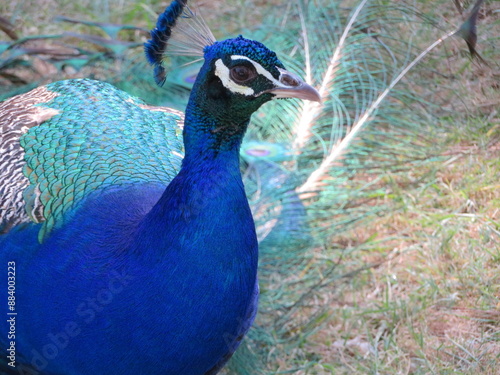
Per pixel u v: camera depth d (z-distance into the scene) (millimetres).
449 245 5312
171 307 3125
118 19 7949
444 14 6113
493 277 5004
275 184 5098
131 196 3500
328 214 5242
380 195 5648
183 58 5719
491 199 5719
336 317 4926
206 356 3266
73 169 3660
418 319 4816
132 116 4121
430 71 6098
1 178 3709
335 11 6074
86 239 3336
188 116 3117
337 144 5457
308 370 4555
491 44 6102
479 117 6109
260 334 4605
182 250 3082
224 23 7434
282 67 3092
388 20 6047
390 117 5668
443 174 5941
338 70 5789
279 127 5586
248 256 3164
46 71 5887
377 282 5191
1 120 4039
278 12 6535
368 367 4492
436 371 4359
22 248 3467
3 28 6754
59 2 8094
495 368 4309
